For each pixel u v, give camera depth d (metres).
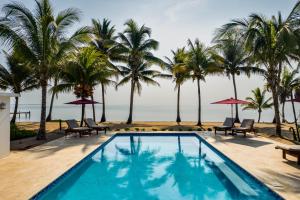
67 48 14.42
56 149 11.72
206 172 9.51
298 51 15.27
